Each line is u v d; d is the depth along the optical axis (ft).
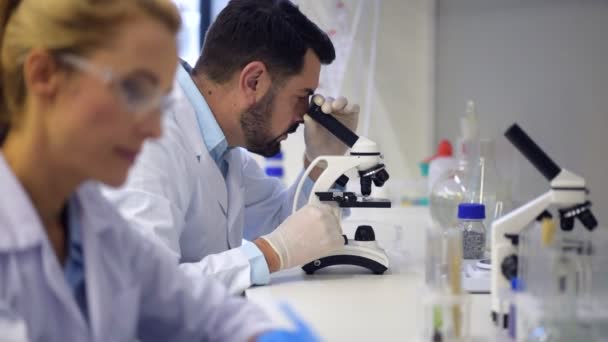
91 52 3.19
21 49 3.31
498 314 4.37
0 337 3.03
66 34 3.19
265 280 5.77
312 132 7.81
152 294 4.03
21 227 3.26
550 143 10.85
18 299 3.27
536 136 10.89
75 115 3.21
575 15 10.64
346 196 6.38
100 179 3.31
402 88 11.27
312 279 6.00
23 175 3.41
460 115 11.16
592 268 3.96
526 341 3.84
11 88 3.38
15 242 3.25
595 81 10.66
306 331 3.94
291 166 11.27
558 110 10.80
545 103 10.84
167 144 6.19
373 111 11.30
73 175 3.41
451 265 4.03
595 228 4.48
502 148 10.84
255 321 4.01
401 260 6.83
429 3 11.02
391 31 11.21
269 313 4.38
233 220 7.12
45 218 3.57
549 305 3.72
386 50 11.23
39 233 3.29
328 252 6.12
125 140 3.25
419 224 9.02
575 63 10.69
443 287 4.06
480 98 11.07
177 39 3.47
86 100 3.19
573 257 3.74
